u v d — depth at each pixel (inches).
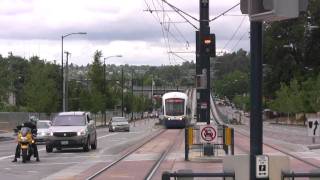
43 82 2994.6
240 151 1226.6
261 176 283.1
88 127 1354.6
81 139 1306.6
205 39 1033.5
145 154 1180.5
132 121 4987.7
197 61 1159.6
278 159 285.3
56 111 3142.2
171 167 901.2
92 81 3907.5
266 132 2605.8
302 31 4736.7
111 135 2267.5
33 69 3043.8
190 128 1002.1
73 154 1245.1
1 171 891.4
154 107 7445.9
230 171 288.0
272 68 4928.6
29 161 1069.8
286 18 267.0
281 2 261.7
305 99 4013.3
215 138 976.3
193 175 288.0
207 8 1033.5
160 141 1678.2
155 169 875.4
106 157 1139.9
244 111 6604.3
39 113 2913.4
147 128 3267.7
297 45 4790.8
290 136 2091.5
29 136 1055.6
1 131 2659.9
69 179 764.0
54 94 3061.0
